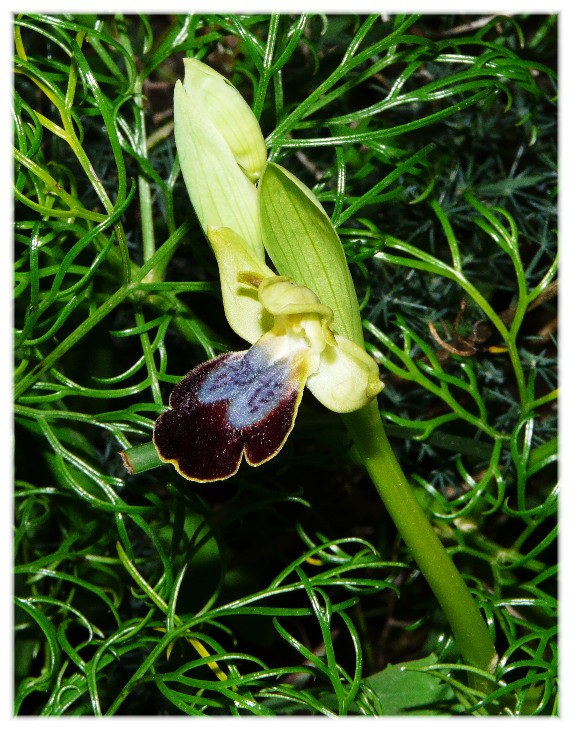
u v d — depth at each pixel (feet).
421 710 0.25
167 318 0.25
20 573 0.26
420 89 0.24
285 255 0.20
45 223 0.23
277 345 0.21
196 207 0.20
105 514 0.27
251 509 0.26
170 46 0.25
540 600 0.24
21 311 0.26
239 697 0.21
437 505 0.29
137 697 0.29
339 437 0.28
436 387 0.27
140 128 0.25
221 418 0.20
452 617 0.23
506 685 0.23
